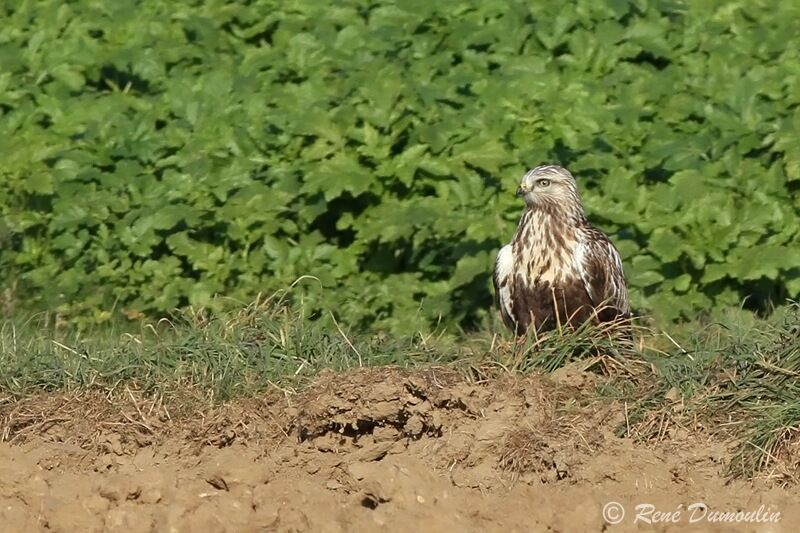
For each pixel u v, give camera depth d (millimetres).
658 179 15805
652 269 14516
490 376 11883
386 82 15750
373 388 11391
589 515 10508
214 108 16516
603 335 12266
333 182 14969
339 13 18531
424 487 10883
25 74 17859
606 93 16516
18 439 11766
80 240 15328
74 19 19219
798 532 10359
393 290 14633
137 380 12094
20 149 16109
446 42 17359
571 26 17469
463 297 14586
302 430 11539
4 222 15547
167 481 11133
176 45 18375
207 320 13305
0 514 10836
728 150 15500
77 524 10703
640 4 17859
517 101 15836
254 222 15086
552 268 13039
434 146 15281
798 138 15180
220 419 11664
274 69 17375
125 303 14922
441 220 14656
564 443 11211
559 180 13031
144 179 15734
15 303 14836
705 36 17609
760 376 11469
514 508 10719
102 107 16891
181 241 15039
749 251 14500
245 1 19531
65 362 12383
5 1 19688
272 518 10602
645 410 11391
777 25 17953
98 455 11656
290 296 14602
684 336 13359
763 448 10891
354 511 10711
